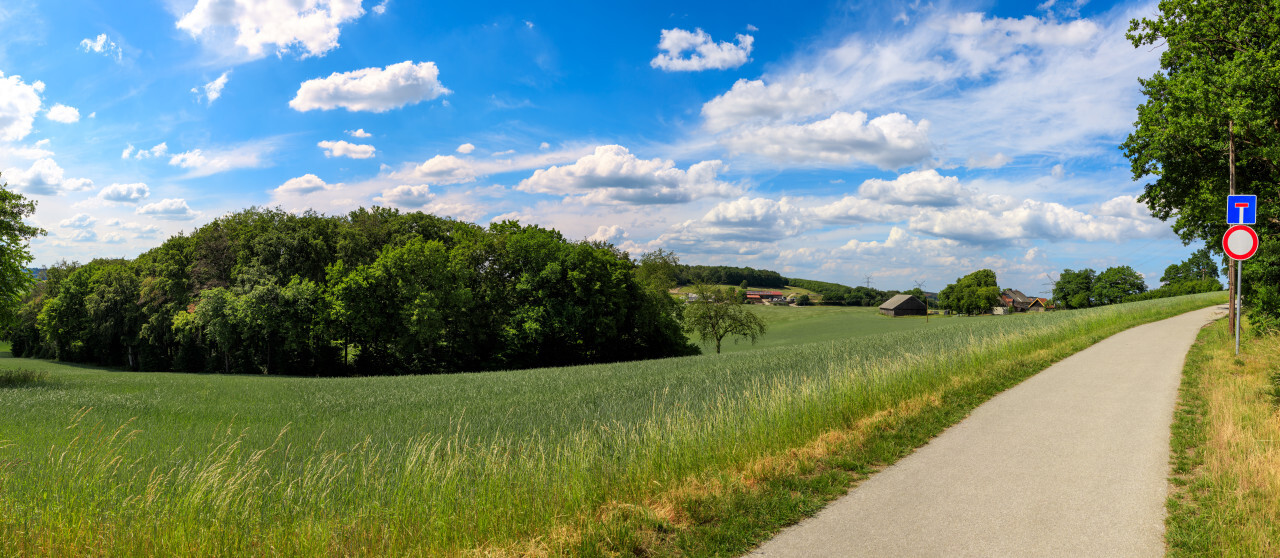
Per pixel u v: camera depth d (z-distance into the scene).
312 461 8.57
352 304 49.41
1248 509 5.32
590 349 61.34
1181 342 19.84
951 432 9.14
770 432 8.44
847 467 7.29
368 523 5.51
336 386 24.42
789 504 5.96
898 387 11.69
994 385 12.86
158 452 9.38
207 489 6.20
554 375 26.25
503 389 20.94
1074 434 8.80
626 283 60.81
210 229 58.81
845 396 10.37
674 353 66.62
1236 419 8.52
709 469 7.11
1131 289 114.19
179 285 56.62
